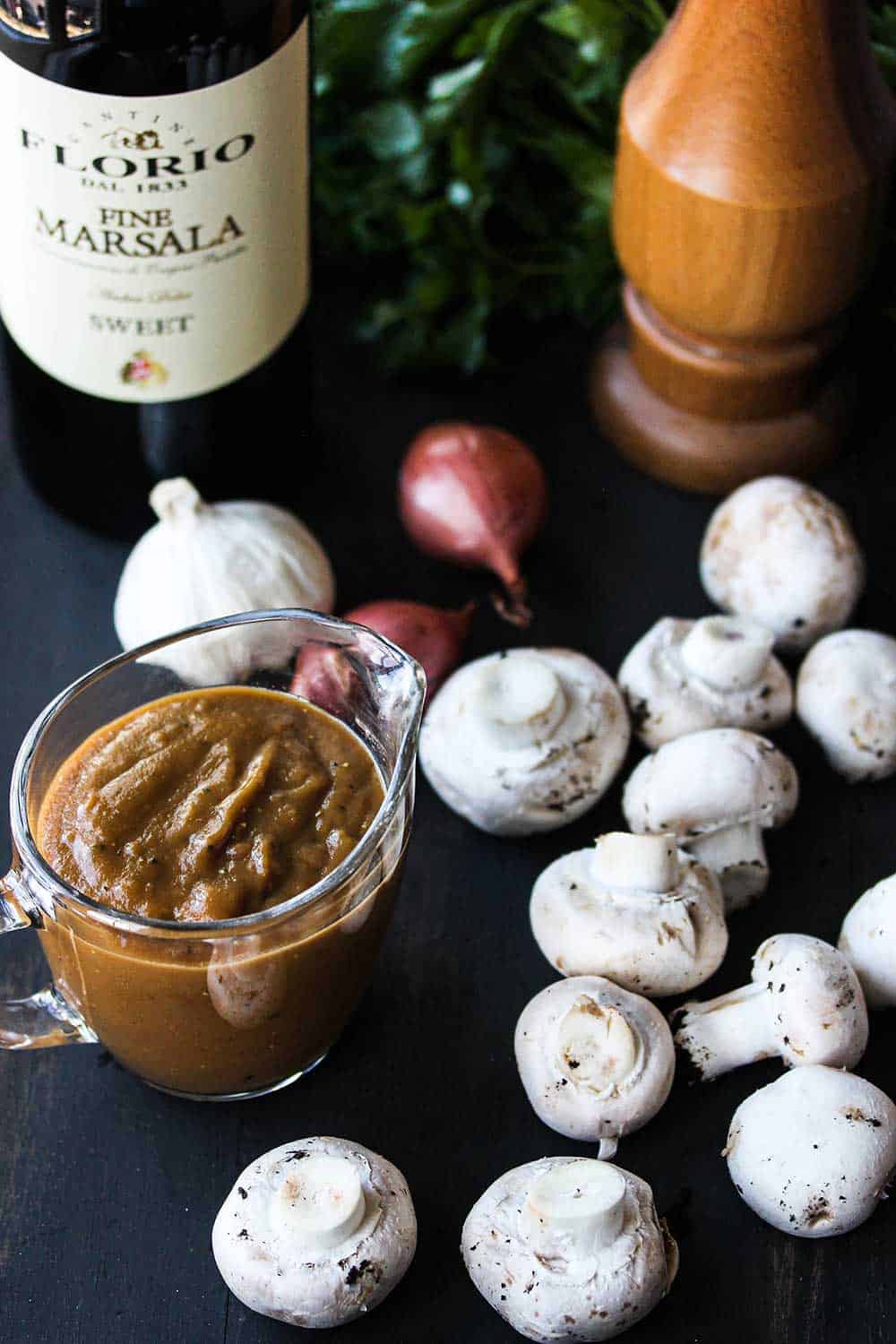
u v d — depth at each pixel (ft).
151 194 1.77
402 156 2.12
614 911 1.71
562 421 2.17
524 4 2.02
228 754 1.62
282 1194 1.55
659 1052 1.66
